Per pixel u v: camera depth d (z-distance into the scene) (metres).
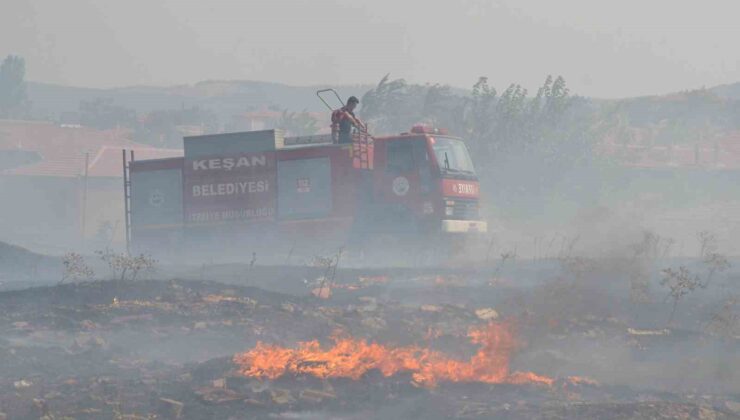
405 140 56.19
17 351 23.66
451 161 56.84
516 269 45.19
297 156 57.75
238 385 19.62
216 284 34.69
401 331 26.77
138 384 20.08
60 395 19.19
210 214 59.91
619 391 20.36
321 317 29.06
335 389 19.50
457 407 17.91
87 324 27.58
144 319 28.25
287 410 18.05
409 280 40.50
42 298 31.77
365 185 56.88
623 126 105.50
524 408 17.66
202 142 60.31
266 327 27.23
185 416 17.67
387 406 18.39
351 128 58.03
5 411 17.89
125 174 62.75
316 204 57.19
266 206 58.34
